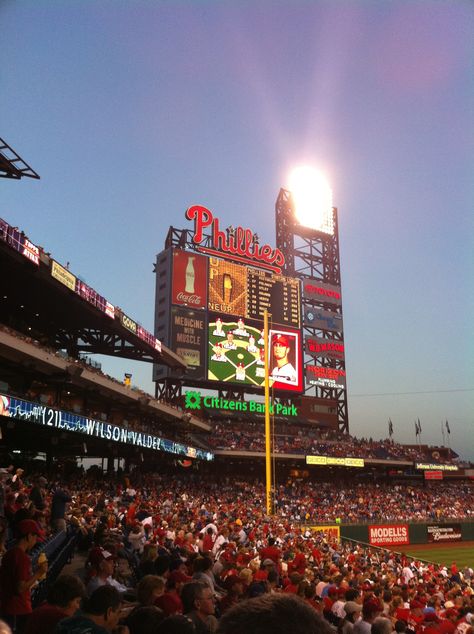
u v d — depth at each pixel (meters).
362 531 60.41
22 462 44.47
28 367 37.22
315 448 75.12
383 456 80.94
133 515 23.50
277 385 75.88
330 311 88.00
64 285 39.38
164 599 6.40
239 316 75.25
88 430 38.06
